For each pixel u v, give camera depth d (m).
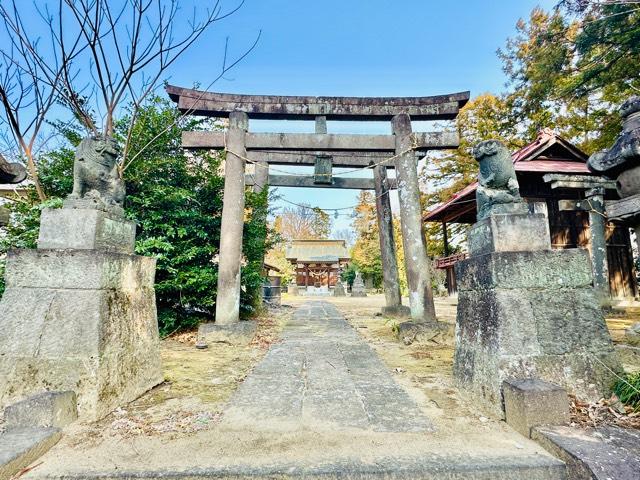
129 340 3.11
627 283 12.70
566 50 10.96
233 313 6.42
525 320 2.81
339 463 2.00
